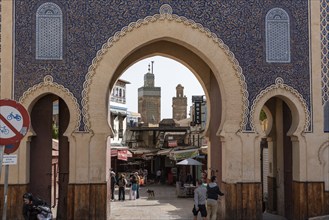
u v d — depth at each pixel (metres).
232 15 13.59
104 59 13.23
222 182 13.75
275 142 15.97
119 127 41.78
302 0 13.74
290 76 13.60
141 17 13.38
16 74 13.02
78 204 12.91
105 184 13.06
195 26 13.45
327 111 13.61
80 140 13.02
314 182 13.48
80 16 13.26
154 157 38.53
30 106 13.14
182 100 51.66
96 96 13.16
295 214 13.69
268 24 13.64
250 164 13.37
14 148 7.57
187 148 30.92
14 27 13.08
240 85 13.49
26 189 13.02
